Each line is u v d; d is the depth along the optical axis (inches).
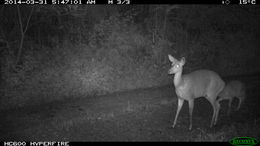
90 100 397.1
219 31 688.4
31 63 408.5
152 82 503.2
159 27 588.4
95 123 295.3
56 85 413.1
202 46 626.8
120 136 256.2
